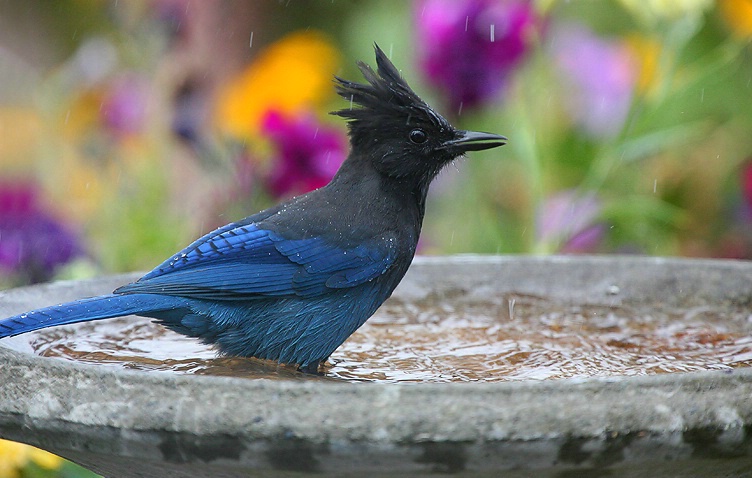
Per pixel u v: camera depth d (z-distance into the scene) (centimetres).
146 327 921
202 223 1371
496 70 1255
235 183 1305
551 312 966
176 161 1487
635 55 1460
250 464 567
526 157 1305
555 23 1516
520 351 840
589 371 770
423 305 997
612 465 564
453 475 565
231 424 556
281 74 1545
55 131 1662
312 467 561
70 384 595
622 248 1426
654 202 1366
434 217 1501
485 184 1473
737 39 1441
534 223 1342
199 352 859
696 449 570
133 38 1573
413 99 919
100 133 1564
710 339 870
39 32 2133
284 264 859
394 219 918
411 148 918
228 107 1504
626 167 1491
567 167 1473
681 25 1243
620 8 1571
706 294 960
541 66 1455
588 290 984
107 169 1548
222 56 1630
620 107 1451
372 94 916
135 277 912
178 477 620
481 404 547
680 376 570
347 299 883
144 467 617
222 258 841
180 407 566
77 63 1658
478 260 1020
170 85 1557
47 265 1251
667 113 1470
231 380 568
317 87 1562
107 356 816
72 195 1606
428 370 795
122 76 1591
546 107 1477
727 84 1492
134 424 572
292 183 1238
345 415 548
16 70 2062
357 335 926
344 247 881
